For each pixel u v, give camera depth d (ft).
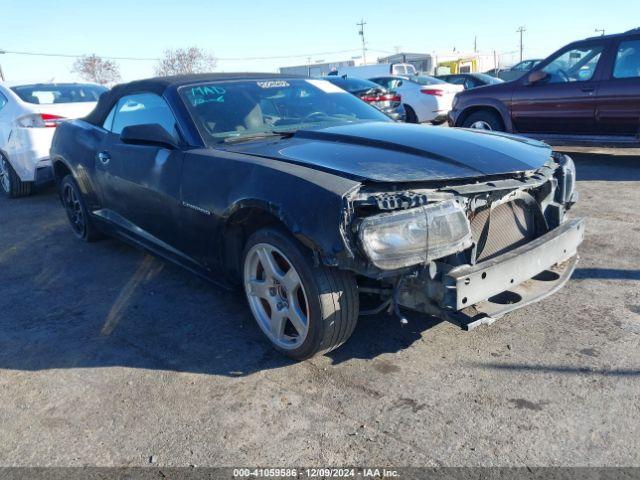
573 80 25.23
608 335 10.05
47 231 19.27
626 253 13.94
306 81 14.30
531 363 9.31
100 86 26.91
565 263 10.84
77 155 15.69
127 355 10.37
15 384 9.64
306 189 8.44
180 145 11.58
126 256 16.10
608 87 23.84
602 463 7.03
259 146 10.80
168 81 12.94
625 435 7.48
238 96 12.67
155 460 7.56
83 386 9.45
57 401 9.06
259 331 11.00
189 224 11.22
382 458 7.35
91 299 13.08
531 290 9.76
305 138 11.14
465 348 9.91
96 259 15.97
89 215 16.61
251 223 10.35
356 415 8.25
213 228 10.48
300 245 8.83
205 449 7.72
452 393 8.63
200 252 11.36
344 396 8.73
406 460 7.29
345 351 10.02
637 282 12.21
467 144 10.15
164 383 9.37
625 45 23.52
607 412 7.97
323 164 9.16
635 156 27.12
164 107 12.43
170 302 12.64
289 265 9.25
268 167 9.33
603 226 16.14
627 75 23.48
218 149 11.04
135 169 12.80
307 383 9.13
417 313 11.23
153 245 13.43
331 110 13.41
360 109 13.94
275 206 8.75
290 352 9.69
